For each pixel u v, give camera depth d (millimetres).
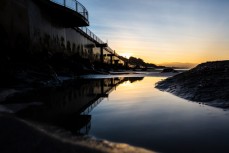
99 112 6477
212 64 13023
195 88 9359
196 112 6336
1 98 8125
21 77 11094
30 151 2973
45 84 12172
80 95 9891
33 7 19156
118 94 10312
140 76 26484
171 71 41938
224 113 6160
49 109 6664
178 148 3738
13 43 15125
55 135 3662
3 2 14070
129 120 5547
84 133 4359
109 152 3084
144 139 4160
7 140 3219
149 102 8031
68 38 30969
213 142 4023
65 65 22750
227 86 8375
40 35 20812
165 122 5355
